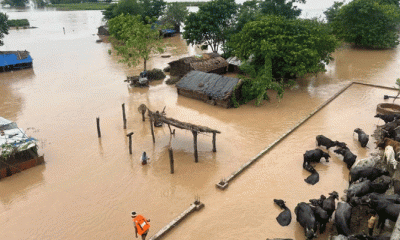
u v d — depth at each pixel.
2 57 48.94
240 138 26.52
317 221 15.73
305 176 21.00
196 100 35.47
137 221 14.86
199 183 20.64
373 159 20.59
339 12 61.34
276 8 62.28
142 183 20.83
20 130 24.69
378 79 41.47
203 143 25.88
